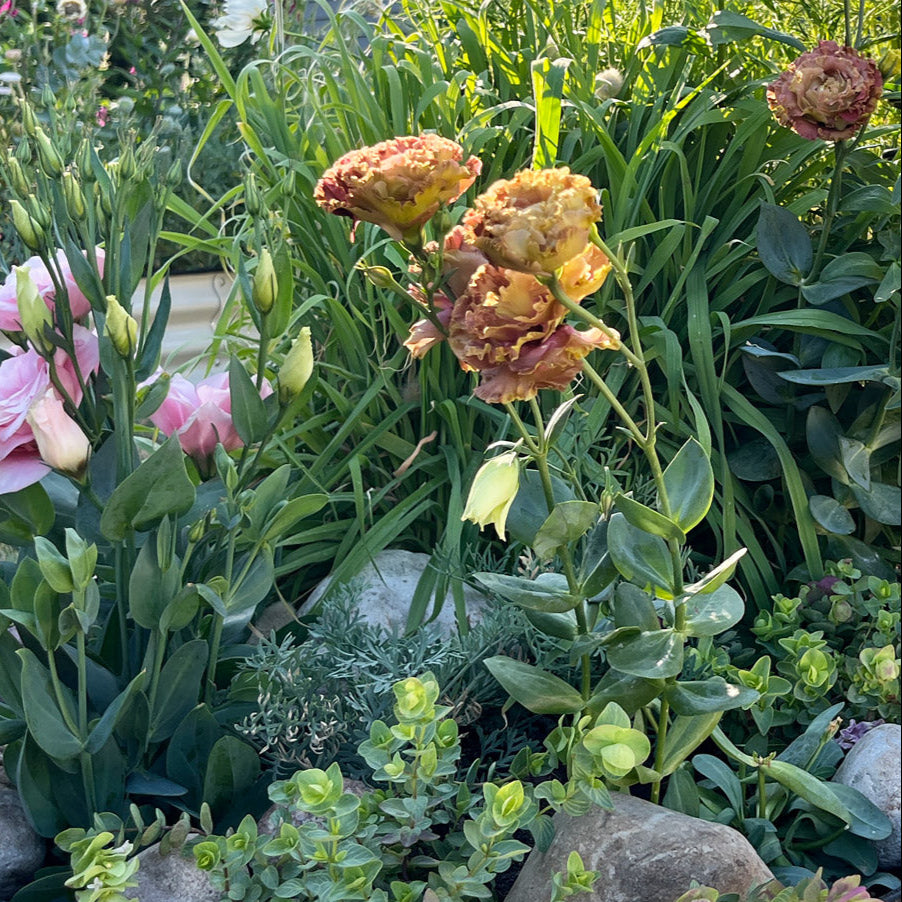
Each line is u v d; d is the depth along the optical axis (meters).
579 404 1.79
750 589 1.80
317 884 1.03
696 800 1.25
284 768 1.33
